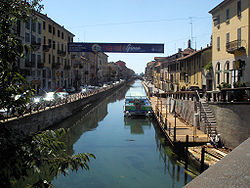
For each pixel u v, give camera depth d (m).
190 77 31.72
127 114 26.66
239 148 1.64
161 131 19.50
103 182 10.70
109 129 21.77
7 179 2.79
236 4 18.80
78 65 58.81
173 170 11.99
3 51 3.36
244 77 17.45
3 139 3.11
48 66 39.41
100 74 95.75
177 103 23.80
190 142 13.41
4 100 3.50
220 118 13.72
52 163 3.56
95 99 44.50
